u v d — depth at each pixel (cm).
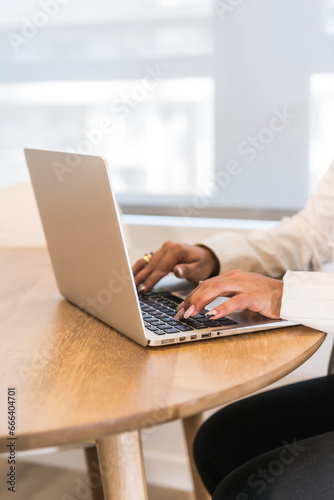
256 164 186
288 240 135
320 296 97
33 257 156
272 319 101
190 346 93
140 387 80
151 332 96
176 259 121
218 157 190
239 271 106
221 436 113
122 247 89
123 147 202
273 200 186
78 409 74
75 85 202
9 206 178
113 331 102
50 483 207
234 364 86
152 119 196
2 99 212
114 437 87
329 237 136
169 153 197
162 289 121
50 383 82
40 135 210
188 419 148
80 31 198
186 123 192
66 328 104
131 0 190
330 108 174
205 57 185
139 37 192
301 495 88
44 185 110
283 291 98
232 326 98
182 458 199
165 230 193
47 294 125
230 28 180
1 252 163
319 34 171
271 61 177
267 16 175
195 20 184
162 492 199
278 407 119
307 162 179
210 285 100
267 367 85
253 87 181
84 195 95
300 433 112
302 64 174
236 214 192
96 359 90
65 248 110
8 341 98
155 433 200
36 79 206
